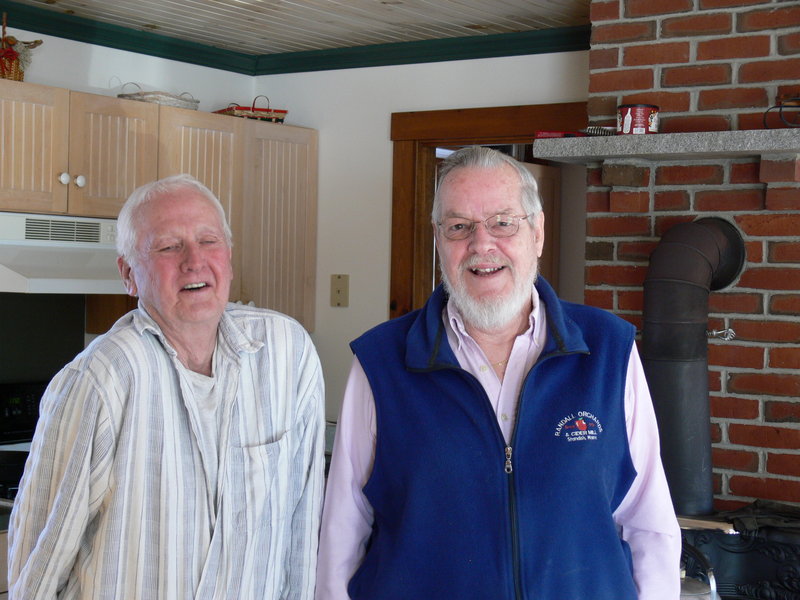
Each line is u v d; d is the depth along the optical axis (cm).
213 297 160
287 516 174
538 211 170
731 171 283
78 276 349
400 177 397
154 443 157
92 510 153
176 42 398
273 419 170
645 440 172
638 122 284
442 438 163
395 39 388
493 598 158
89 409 152
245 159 391
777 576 253
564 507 160
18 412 378
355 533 176
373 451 173
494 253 162
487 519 160
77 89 370
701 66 287
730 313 283
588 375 166
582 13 337
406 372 169
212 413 163
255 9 347
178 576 156
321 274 421
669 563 170
